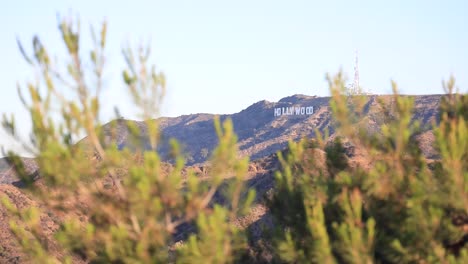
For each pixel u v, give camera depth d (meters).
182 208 24.55
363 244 26.55
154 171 23.64
